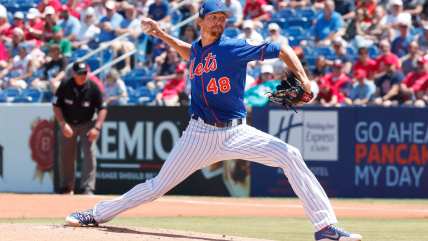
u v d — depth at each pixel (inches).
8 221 1487.5
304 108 2183.8
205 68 1085.1
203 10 1073.5
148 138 2233.0
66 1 3223.4
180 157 1120.8
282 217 1664.6
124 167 2252.7
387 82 2358.5
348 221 1605.6
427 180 2187.5
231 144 1101.7
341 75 2379.4
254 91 2284.7
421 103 2276.1
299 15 2842.0
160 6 2881.4
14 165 2322.8
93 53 2731.3
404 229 1448.1
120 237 1071.0
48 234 1088.8
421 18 2770.7
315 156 2191.2
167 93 2508.6
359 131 2188.7
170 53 2655.0
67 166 2143.2
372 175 2188.7
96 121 2086.6
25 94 2674.7
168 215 1670.8
